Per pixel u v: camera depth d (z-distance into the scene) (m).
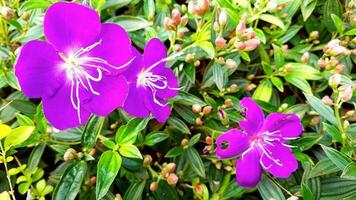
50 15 0.22
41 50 0.22
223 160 0.28
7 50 0.28
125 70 0.24
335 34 0.33
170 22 0.27
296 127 0.27
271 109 0.29
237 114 0.29
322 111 0.27
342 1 0.37
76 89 0.24
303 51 0.33
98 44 0.24
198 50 0.29
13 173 0.26
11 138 0.24
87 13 0.23
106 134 0.28
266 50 0.33
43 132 0.26
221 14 0.27
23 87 0.22
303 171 0.29
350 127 0.27
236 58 0.30
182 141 0.28
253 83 0.33
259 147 0.26
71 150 0.25
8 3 0.30
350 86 0.27
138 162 0.27
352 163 0.24
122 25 0.30
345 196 0.27
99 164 0.24
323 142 0.29
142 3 0.33
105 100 0.24
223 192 0.27
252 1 0.31
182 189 0.29
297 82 0.30
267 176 0.27
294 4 0.32
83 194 0.28
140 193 0.26
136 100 0.25
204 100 0.30
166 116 0.26
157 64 0.26
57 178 0.27
